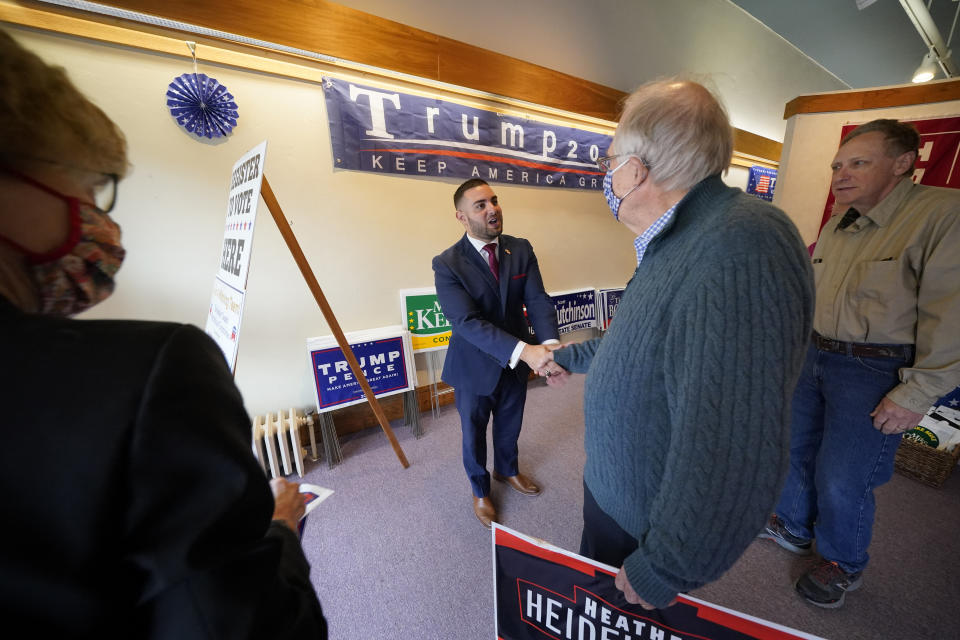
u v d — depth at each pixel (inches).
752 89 152.4
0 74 10.2
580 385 119.6
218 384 12.1
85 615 9.4
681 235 22.6
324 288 82.0
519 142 99.2
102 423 9.6
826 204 85.4
